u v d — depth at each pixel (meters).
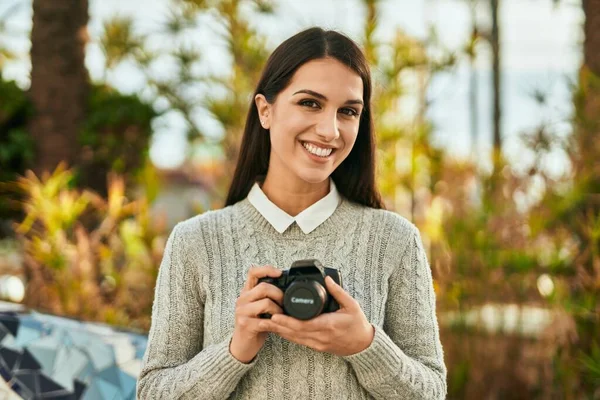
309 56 1.58
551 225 3.71
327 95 1.56
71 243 4.38
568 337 3.54
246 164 1.82
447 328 4.07
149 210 4.55
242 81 4.84
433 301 1.73
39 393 2.48
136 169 5.25
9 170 4.98
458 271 3.98
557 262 3.60
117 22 5.24
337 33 1.63
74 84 5.13
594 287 3.46
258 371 1.59
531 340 3.90
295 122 1.58
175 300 1.67
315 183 1.71
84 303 4.18
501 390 3.95
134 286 4.43
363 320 1.46
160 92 5.14
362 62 1.64
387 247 1.71
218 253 1.69
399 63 4.50
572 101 3.68
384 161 4.43
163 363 1.63
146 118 5.15
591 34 3.89
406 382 1.54
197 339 1.69
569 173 3.66
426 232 4.09
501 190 3.93
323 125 1.56
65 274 4.16
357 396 1.59
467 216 4.04
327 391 1.58
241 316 1.46
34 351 2.58
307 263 1.44
